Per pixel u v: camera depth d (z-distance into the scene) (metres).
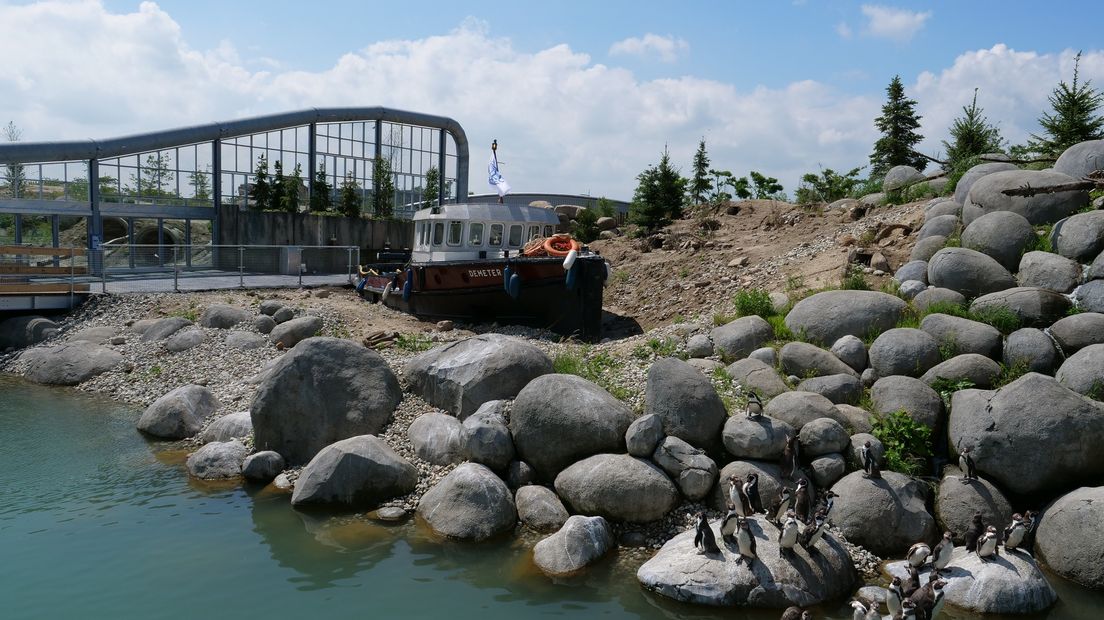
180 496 12.42
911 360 13.41
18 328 23.25
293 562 10.24
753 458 11.70
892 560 10.52
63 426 15.99
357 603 9.21
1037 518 10.88
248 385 17.31
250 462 13.25
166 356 20.23
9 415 16.66
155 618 8.75
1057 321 13.62
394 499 12.16
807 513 10.35
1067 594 9.57
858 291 15.64
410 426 13.99
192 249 33.50
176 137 33.59
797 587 9.34
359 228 38.91
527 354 14.38
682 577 9.51
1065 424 11.02
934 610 8.47
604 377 14.55
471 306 22.66
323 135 39.69
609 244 29.95
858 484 11.07
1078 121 21.45
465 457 12.81
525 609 9.14
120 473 13.39
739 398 13.22
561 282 20.73
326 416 13.93
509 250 23.47
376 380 14.58
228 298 24.67
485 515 11.19
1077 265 14.66
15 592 9.26
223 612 8.93
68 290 24.78
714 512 11.26
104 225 34.47
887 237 19.52
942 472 11.80
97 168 31.72
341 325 21.83
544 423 12.37
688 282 22.81
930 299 15.11
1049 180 16.88
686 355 15.48
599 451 12.17
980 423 11.58
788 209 27.92
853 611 9.12
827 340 14.94
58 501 12.10
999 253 15.87
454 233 23.48
